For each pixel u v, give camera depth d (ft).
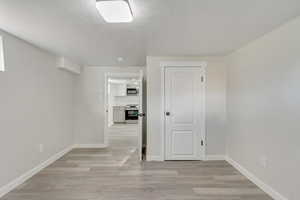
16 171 9.21
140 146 13.38
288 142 7.38
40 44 10.23
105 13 6.11
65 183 9.53
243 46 10.62
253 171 9.76
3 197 8.16
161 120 12.99
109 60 14.39
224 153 13.20
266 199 8.11
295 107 7.04
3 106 8.38
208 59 13.06
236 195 8.42
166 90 13.06
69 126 15.61
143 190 8.85
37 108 10.96
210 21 7.20
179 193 8.58
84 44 10.19
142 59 14.03
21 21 7.15
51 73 12.53
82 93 16.67
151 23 7.38
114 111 33.50
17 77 9.26
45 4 5.82
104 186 9.24
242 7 6.09
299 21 6.84
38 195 8.35
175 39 9.35
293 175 7.13
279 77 7.84
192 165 12.16
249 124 10.12
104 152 15.28
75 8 6.10
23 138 9.74
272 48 8.25
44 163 11.74
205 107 13.11
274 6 6.02
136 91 33.58
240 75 11.05
